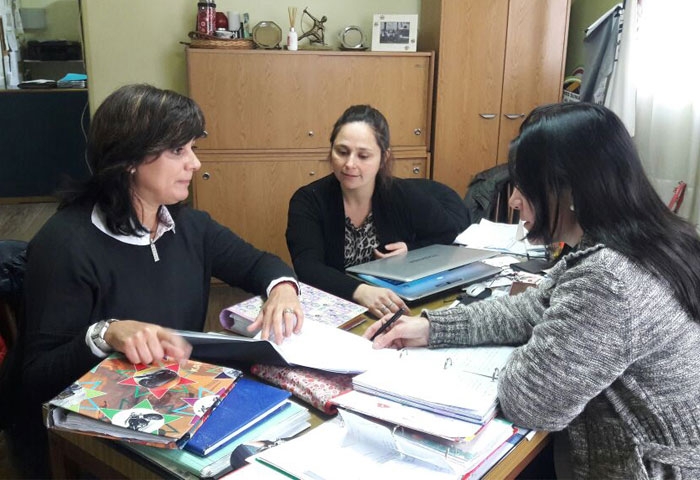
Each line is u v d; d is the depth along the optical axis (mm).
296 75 3598
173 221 1475
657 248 989
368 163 1873
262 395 1039
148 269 1383
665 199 3225
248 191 3701
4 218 5305
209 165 3615
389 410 1007
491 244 2090
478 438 963
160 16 3799
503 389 1034
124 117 1249
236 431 950
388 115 3768
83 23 3752
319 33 3943
